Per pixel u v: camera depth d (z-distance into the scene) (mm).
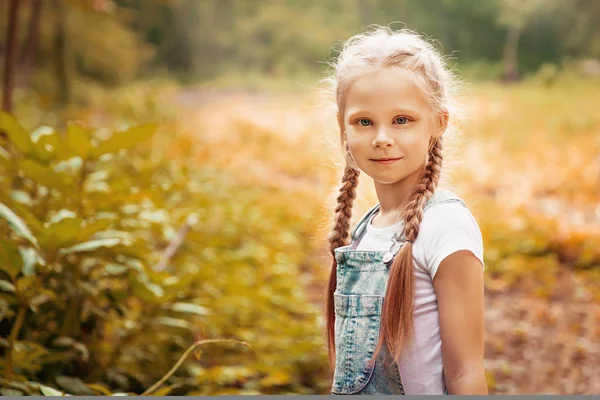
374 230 1608
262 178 10773
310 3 33312
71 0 8008
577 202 9398
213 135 14727
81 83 19219
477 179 10297
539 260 6773
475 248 1474
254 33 32219
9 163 2934
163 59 31750
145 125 2773
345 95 1567
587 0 25188
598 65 23703
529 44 26297
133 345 3305
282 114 18469
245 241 6785
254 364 3660
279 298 5113
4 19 16938
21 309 2439
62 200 2930
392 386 1492
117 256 2936
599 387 4238
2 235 2994
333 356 1769
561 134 14391
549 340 4965
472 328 1459
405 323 1478
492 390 4156
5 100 5051
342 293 1572
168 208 4629
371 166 1543
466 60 27641
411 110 1518
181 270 4164
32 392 2414
